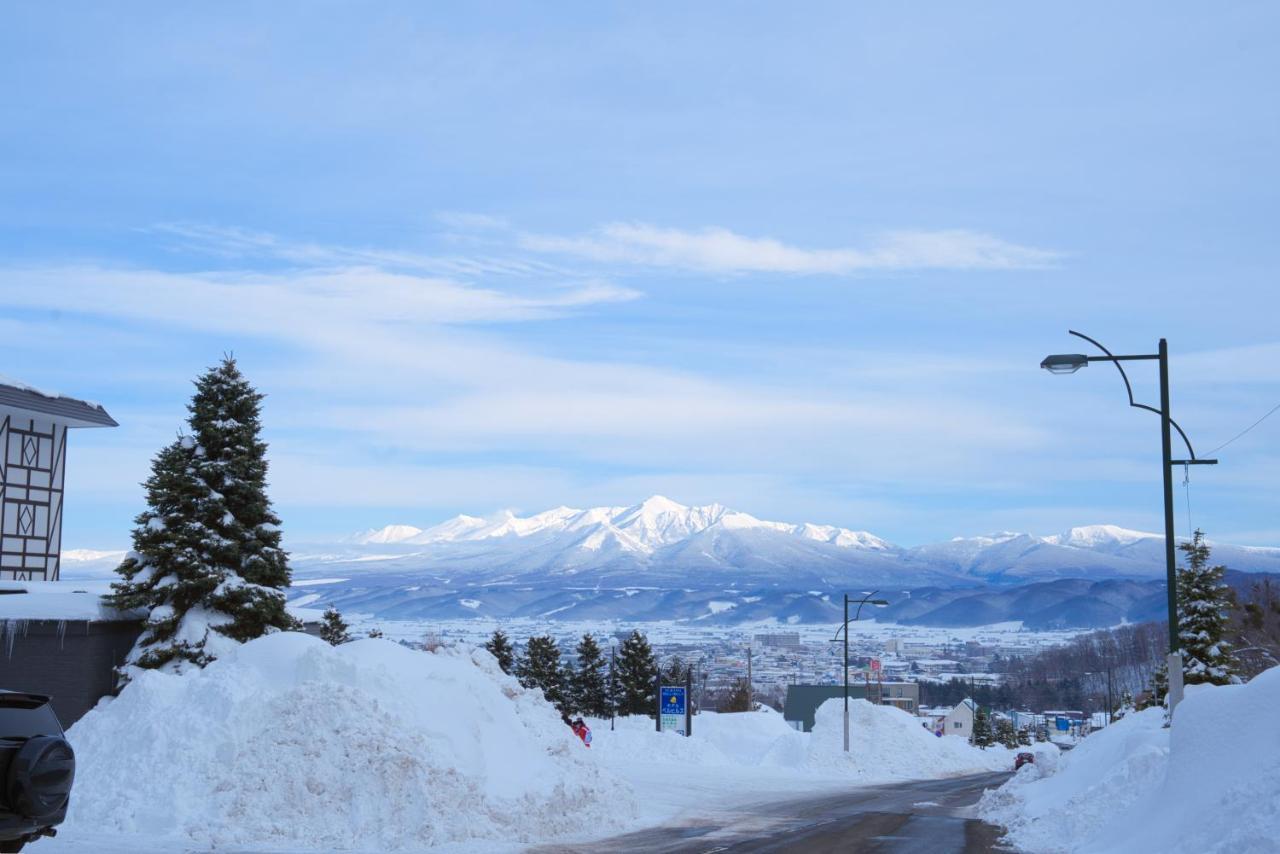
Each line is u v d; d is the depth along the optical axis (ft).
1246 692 59.36
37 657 114.52
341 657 80.94
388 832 67.26
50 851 57.36
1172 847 52.90
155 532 127.44
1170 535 72.38
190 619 124.88
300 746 71.05
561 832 77.20
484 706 85.30
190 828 65.57
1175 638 71.20
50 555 149.59
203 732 74.13
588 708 384.06
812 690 442.50
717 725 249.55
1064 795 88.89
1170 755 62.13
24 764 43.93
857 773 201.05
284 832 66.28
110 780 71.41
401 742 72.33
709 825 87.76
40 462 148.36
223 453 134.10
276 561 133.59
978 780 191.42
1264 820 45.88
